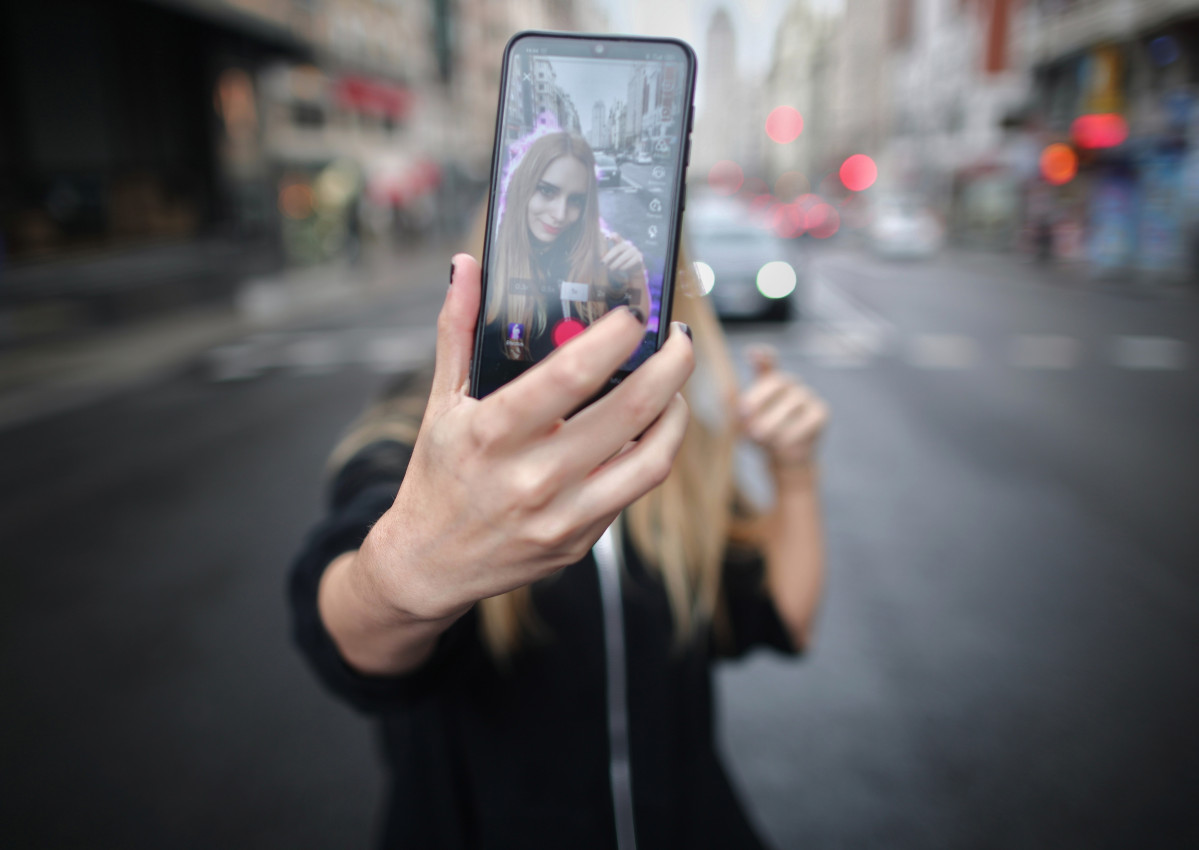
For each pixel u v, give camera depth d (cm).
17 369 967
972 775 246
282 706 283
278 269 2109
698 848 94
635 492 43
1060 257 2169
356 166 2822
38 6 1378
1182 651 310
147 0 1463
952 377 812
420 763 96
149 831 225
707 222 1250
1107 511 454
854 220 3584
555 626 91
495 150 63
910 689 290
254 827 226
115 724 274
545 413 40
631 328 39
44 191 1378
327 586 67
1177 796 234
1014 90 2872
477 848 92
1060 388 761
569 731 90
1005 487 495
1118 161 1847
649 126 63
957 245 3180
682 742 96
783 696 289
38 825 228
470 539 43
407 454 87
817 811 234
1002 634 325
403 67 3494
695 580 100
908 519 445
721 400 108
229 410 755
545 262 62
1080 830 223
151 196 1672
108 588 381
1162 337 1032
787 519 117
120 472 573
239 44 1903
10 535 454
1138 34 1850
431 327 1231
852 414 670
